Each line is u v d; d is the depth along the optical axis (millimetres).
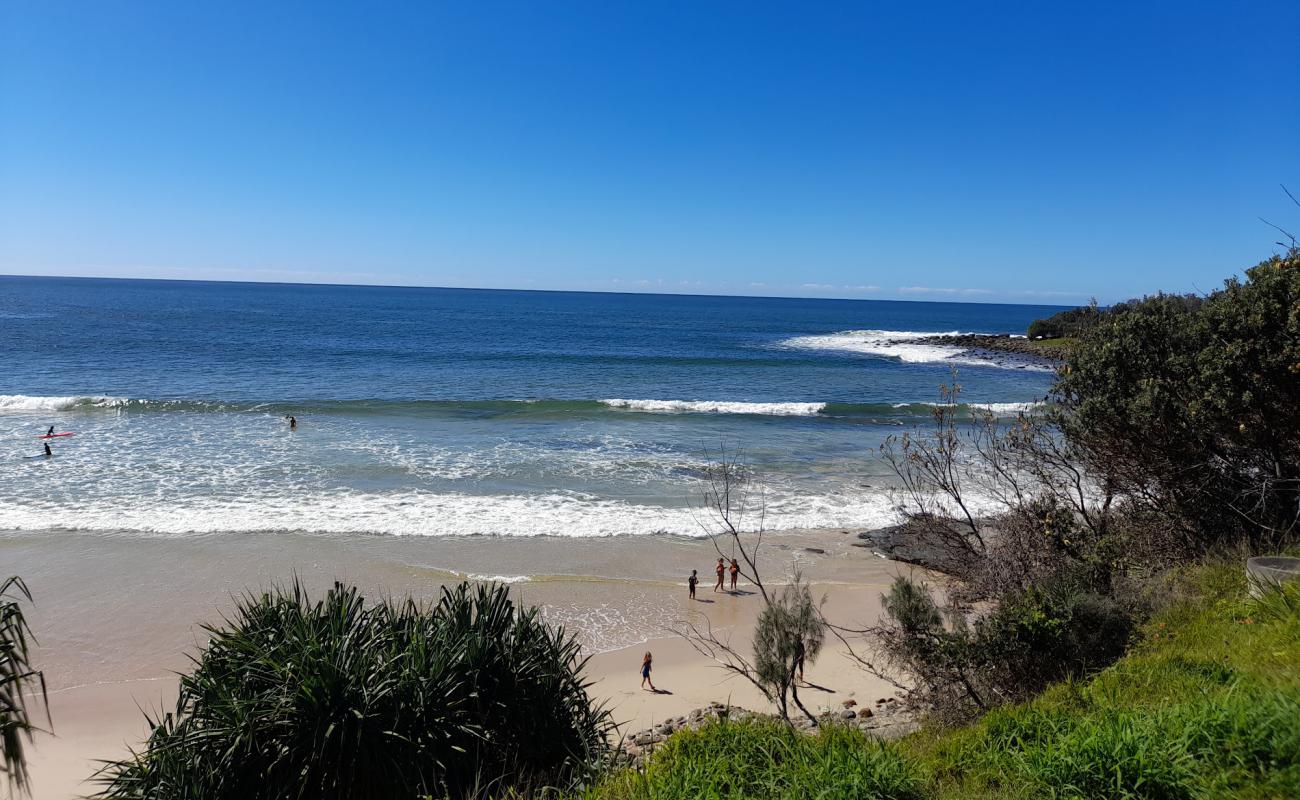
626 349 68000
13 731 5809
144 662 12047
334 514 18906
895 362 59719
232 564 15805
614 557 16891
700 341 80250
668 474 23484
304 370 46500
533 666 6582
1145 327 9336
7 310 94125
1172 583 7953
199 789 5344
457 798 5430
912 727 7848
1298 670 4773
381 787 5422
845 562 16844
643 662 12266
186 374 43312
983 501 18156
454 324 94750
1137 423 8867
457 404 35125
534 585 15328
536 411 34625
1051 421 10547
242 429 28938
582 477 22969
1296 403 7988
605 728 7312
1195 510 9281
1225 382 8258
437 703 5871
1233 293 8812
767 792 4449
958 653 7395
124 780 5820
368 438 27797
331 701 5582
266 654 5988
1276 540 8414
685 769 4641
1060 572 8055
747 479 22453
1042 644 7031
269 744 5543
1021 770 4355
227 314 98688
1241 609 6445
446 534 17859
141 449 25062
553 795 5562
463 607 6918
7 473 21797
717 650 13031
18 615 5984
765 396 41688
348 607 6863
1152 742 4043
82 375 41906
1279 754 3734
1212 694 4637
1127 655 6375
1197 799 3686
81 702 10945
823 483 22719
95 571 15289
